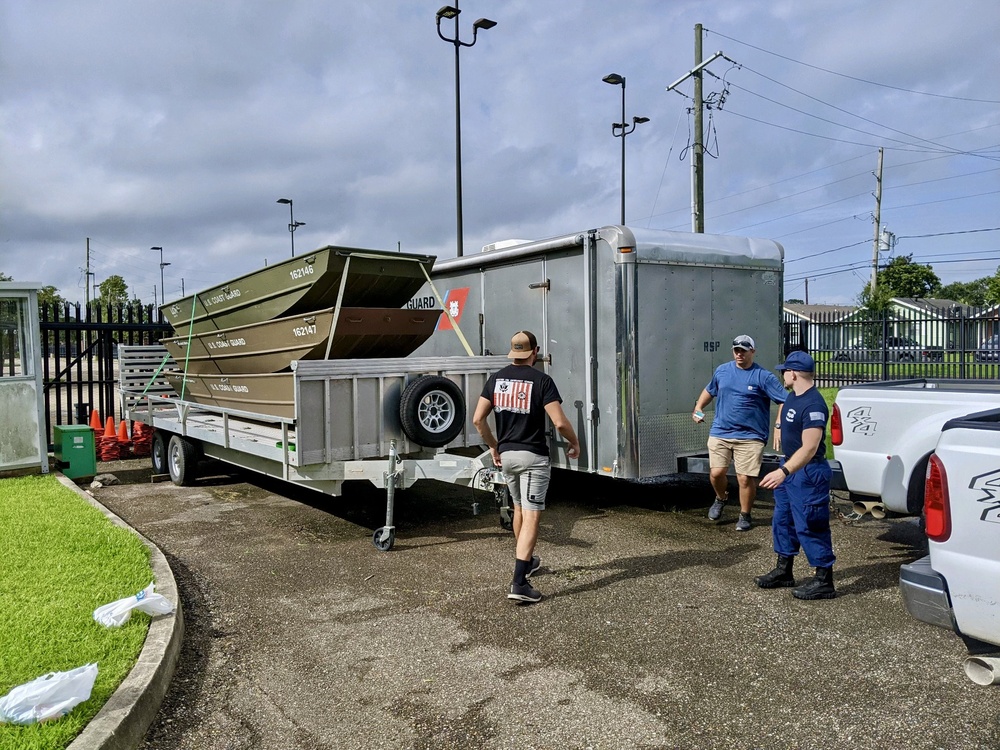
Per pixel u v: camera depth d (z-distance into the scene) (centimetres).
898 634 456
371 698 388
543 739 346
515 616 495
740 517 709
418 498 874
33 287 932
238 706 382
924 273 5697
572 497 862
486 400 534
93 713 339
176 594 498
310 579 579
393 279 789
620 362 732
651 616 491
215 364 959
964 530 320
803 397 513
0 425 922
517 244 898
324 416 659
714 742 340
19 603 471
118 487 968
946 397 551
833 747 334
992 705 368
